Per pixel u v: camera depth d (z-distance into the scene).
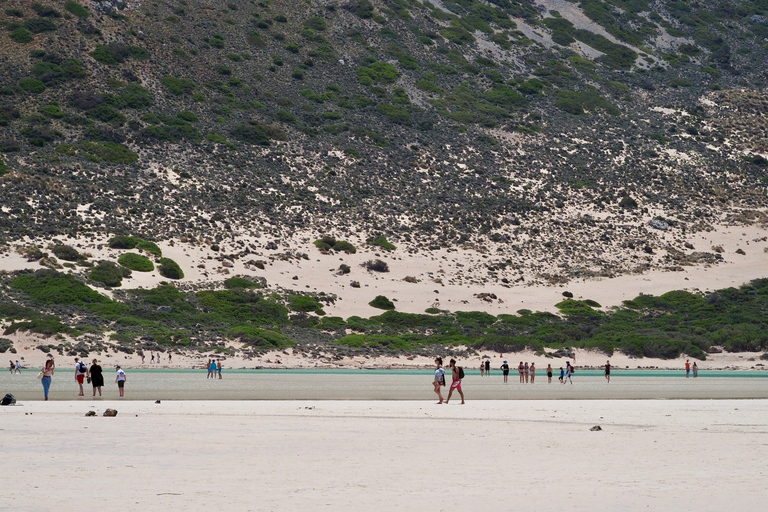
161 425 38.69
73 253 136.88
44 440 33.00
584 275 163.88
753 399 60.72
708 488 24.08
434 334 132.38
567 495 23.19
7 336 106.19
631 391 70.75
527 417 44.12
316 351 117.44
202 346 113.50
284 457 29.44
